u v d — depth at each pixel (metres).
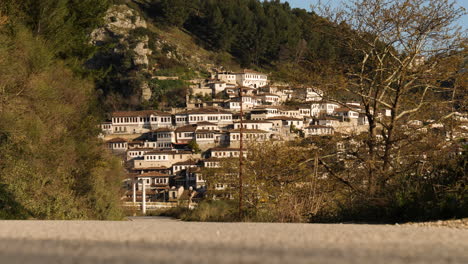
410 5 19.77
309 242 3.10
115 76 150.00
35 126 19.48
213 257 2.27
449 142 18.77
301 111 125.69
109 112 136.00
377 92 21.11
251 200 24.17
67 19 27.31
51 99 21.25
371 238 3.42
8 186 16.89
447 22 19.72
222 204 29.02
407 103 21.47
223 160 31.30
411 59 20.31
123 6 165.00
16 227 4.55
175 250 2.63
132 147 122.19
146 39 159.75
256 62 184.38
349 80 20.77
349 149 20.39
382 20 20.05
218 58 185.25
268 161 22.25
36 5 24.38
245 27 196.00
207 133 117.12
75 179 23.86
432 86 20.80
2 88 18.95
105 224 5.37
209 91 154.00
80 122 24.83
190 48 186.38
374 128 20.94
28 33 21.44
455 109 20.78
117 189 34.59
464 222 9.29
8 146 18.84
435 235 3.66
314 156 20.62
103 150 28.02
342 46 21.62
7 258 2.34
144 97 146.25
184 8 199.75
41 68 20.55
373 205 13.41
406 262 2.06
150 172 106.75
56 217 18.12
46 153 20.50
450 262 2.04
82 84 25.16
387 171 18.39
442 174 12.14
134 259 2.23
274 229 4.52
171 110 141.12
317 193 17.16
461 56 20.19
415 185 12.65
